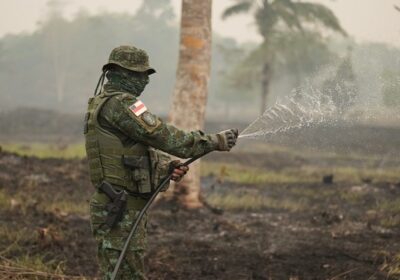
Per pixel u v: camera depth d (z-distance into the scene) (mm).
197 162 9320
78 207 8844
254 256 6609
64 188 10094
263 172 15203
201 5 9086
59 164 11914
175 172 3748
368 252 6727
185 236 7566
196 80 9156
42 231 6598
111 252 3574
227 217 8969
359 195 10969
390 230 8016
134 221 3615
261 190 11898
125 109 3541
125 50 3695
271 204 10188
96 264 6152
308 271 6043
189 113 9172
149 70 3744
